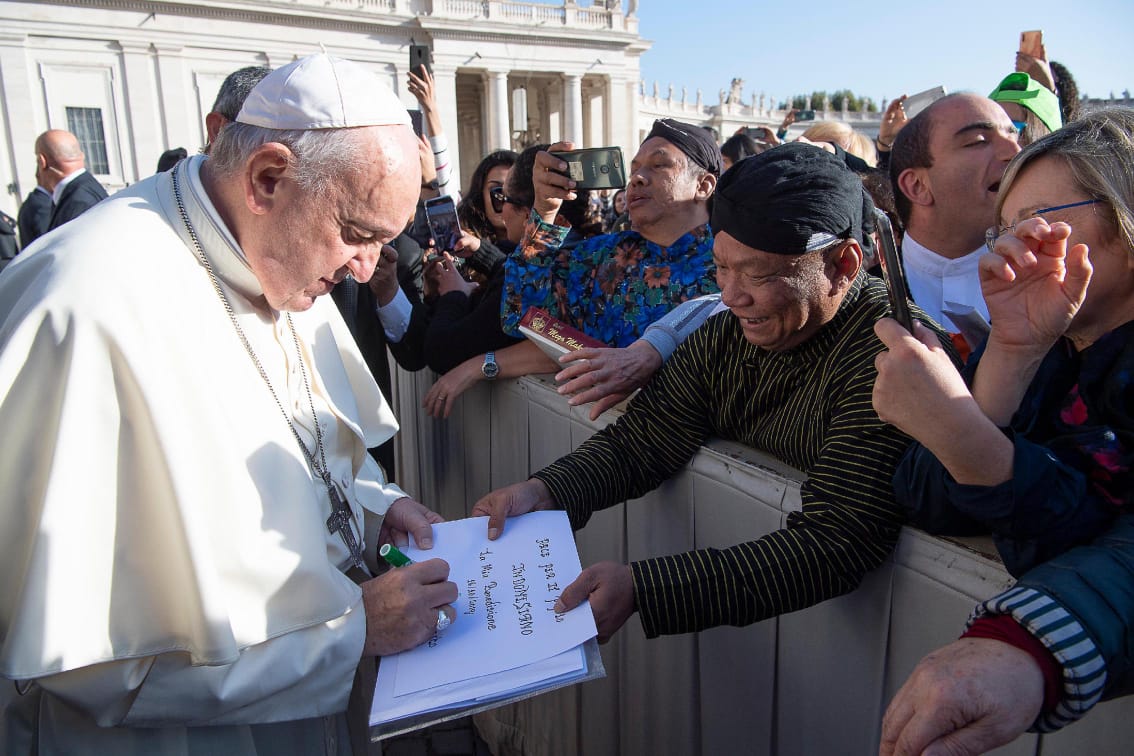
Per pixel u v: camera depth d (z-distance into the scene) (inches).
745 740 54.5
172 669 40.1
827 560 40.1
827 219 41.1
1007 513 30.8
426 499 124.9
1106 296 31.8
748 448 53.7
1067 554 29.3
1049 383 34.5
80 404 37.4
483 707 38.9
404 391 129.8
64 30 986.1
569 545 49.5
